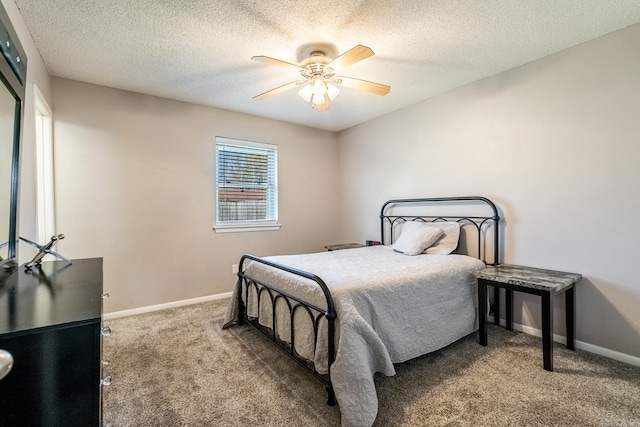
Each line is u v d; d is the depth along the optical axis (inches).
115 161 117.3
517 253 103.3
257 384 72.9
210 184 139.3
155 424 59.6
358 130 167.5
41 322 30.2
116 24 76.8
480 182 113.1
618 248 82.9
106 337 98.6
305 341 73.3
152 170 125.1
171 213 129.6
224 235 143.5
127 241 120.0
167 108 128.3
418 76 109.0
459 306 90.7
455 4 70.4
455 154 121.1
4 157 50.9
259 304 94.9
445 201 125.4
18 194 57.2
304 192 170.2
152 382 73.7
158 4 69.3
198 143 136.0
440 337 84.0
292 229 165.8
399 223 146.7
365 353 61.5
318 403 65.7
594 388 69.7
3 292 42.4
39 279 51.4
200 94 124.0
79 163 110.4
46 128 103.1
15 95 55.6
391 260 102.7
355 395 57.2
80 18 74.1
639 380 72.8
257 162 156.4
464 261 99.6
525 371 77.2
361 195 166.6
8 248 53.2
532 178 99.2
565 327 92.4
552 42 87.4
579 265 89.7
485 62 99.0
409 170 140.3
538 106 97.3
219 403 65.9
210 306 130.3
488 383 72.0
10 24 53.7
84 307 35.4
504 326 107.0
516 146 102.9
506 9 72.4
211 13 72.9
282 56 93.4
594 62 85.9
